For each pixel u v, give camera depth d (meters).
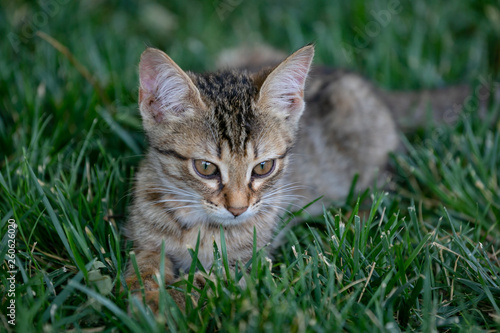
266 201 0.73
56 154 0.78
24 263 0.72
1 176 0.73
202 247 0.73
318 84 0.83
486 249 0.74
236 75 0.75
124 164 0.78
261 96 0.72
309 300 0.68
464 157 0.81
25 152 0.75
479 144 0.81
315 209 0.79
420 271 0.70
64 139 0.80
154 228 0.72
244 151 0.71
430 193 0.80
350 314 0.68
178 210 0.72
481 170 0.79
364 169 0.82
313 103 0.81
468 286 0.70
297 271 0.70
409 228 0.73
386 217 0.77
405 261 0.71
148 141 0.73
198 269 0.71
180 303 0.69
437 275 0.71
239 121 0.71
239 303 0.67
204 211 0.72
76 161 0.79
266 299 0.67
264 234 0.73
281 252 0.75
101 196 0.74
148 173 0.73
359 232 0.71
